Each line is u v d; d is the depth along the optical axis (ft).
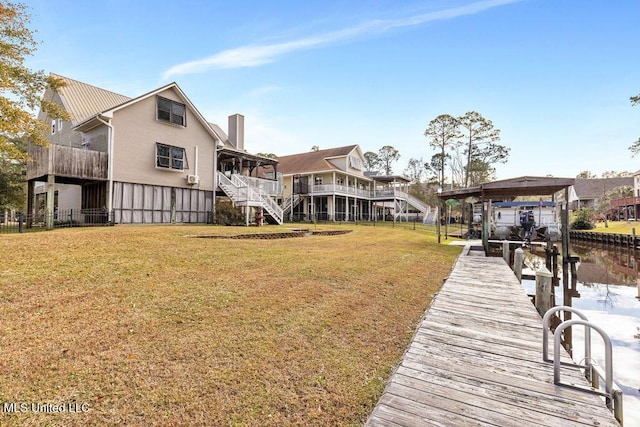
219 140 64.95
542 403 8.43
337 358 11.27
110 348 10.57
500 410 8.11
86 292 15.23
